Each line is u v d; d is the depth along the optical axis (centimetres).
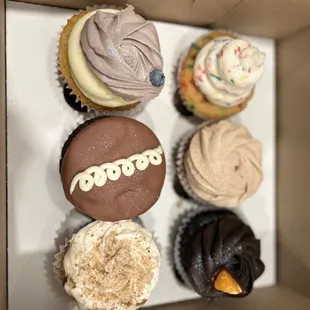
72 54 23
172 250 28
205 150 26
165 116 28
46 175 26
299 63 28
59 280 25
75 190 23
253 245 26
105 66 22
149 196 23
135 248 24
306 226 28
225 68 25
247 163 27
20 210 25
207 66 26
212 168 26
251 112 30
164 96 28
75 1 25
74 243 23
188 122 29
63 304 26
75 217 26
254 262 26
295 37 28
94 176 23
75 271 23
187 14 27
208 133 26
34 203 26
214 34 28
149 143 24
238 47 25
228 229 26
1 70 22
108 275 23
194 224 27
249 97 28
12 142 25
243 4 25
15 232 25
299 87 28
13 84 25
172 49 28
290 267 29
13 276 25
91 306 23
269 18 27
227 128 27
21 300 25
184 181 28
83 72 23
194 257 25
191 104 27
